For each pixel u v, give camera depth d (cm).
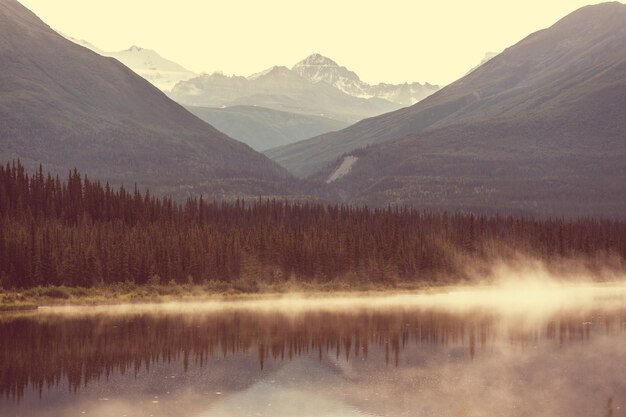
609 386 8169
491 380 8431
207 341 10988
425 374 8744
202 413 6938
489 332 12069
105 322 12975
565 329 12444
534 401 7500
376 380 8412
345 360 9606
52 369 8912
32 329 11975
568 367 9188
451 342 11038
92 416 6844
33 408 7125
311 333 11862
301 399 7488
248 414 6925
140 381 8300
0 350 10044
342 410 7075
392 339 11312
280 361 9519
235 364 9300
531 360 9638
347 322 13262
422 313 14900
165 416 6844
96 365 9181
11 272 16312
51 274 16725
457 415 6969
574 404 7412
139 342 10812
